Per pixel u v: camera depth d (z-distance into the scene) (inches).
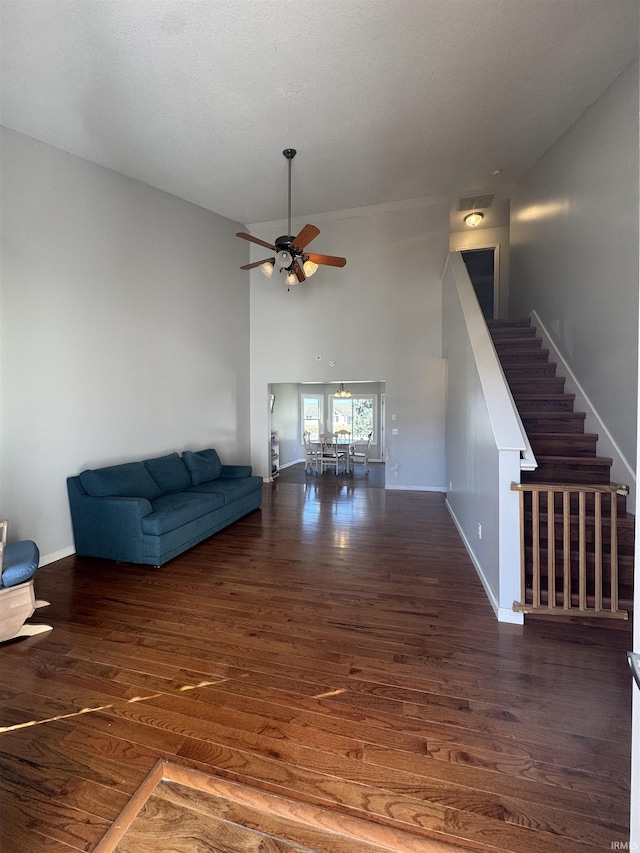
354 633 97.6
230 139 153.1
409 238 241.8
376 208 238.5
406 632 97.9
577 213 152.7
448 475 218.8
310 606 110.8
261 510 211.5
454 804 55.6
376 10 98.7
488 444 116.0
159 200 190.5
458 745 65.1
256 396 275.4
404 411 251.3
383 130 152.3
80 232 150.8
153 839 53.0
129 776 60.3
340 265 170.6
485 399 117.3
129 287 173.0
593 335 142.9
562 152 163.0
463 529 163.8
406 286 244.8
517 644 92.7
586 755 62.9
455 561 142.0
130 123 138.2
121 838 52.7
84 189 152.7
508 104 139.9
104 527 139.6
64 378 144.7
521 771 60.3
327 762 62.1
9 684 80.0
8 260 126.6
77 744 65.8
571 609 99.8
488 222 279.0
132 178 175.0
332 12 98.6
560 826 52.6
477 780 59.0
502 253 289.9
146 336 182.5
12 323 127.6
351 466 359.9
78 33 100.6
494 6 99.3
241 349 261.4
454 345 188.4
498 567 104.6
